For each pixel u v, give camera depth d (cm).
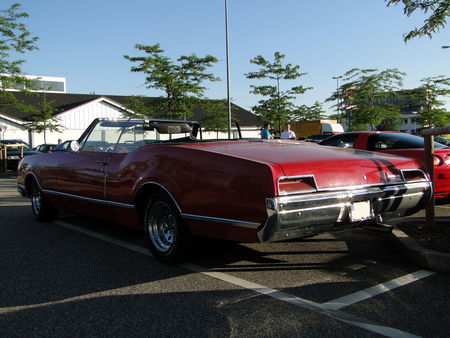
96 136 522
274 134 2720
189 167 374
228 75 2289
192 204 368
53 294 341
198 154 372
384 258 421
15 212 756
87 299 329
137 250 473
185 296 330
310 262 412
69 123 3466
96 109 3603
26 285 363
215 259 429
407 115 5969
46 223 642
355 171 355
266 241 318
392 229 434
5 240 530
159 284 359
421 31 491
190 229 378
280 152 372
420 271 378
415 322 277
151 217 425
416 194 398
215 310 303
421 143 676
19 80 1969
